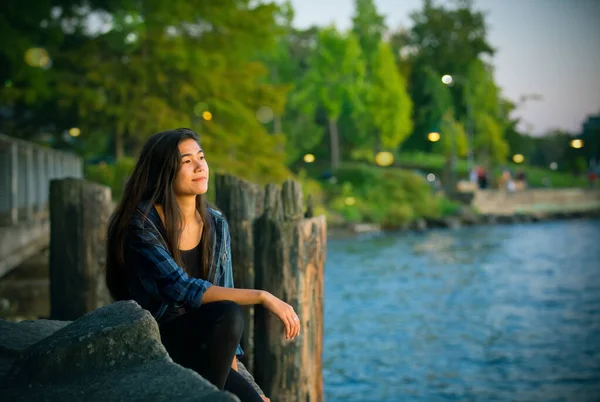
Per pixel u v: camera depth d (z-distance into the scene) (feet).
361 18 214.90
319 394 14.97
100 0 98.99
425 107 240.53
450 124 184.75
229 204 14.93
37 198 45.78
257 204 15.31
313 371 14.58
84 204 19.42
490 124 235.61
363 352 37.93
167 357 7.33
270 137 110.93
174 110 103.55
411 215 145.89
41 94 89.10
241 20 104.99
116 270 8.84
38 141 105.81
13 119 103.91
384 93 198.90
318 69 185.47
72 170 71.15
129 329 7.38
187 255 9.00
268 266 14.19
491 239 118.52
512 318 48.21
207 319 8.33
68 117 101.81
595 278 69.41
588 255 91.50
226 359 8.36
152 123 97.14
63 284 19.39
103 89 98.17
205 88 102.63
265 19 106.73
